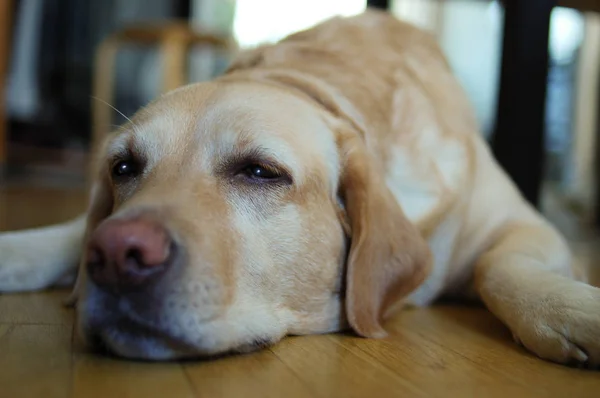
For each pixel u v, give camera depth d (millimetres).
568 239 1218
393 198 501
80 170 2195
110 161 484
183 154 450
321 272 473
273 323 443
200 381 370
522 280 474
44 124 2211
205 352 400
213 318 398
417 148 573
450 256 583
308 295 469
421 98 604
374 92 581
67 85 2295
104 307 385
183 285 385
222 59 2281
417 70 629
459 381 384
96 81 2000
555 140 1957
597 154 1668
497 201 614
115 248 369
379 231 484
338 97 544
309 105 503
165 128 461
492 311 489
